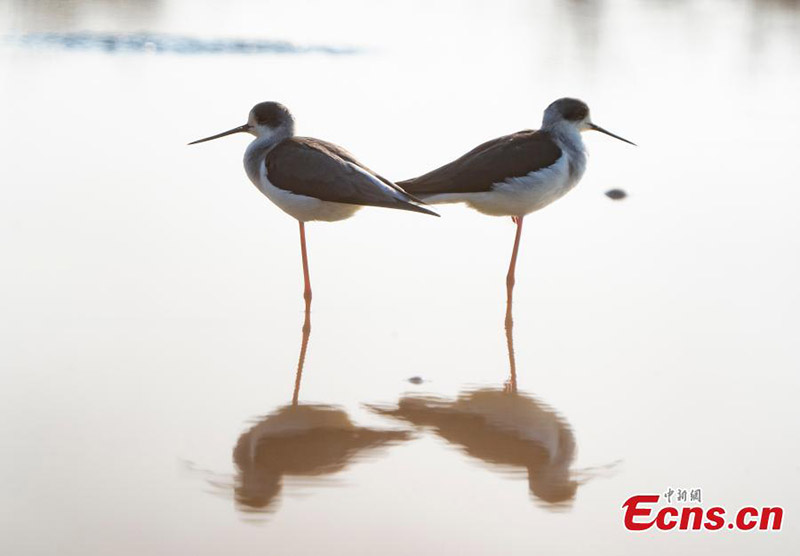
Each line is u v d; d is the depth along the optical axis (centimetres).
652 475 880
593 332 1212
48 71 2528
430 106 2302
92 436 918
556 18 3709
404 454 911
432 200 1306
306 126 2059
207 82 2481
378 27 3428
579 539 775
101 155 1842
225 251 1439
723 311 1272
